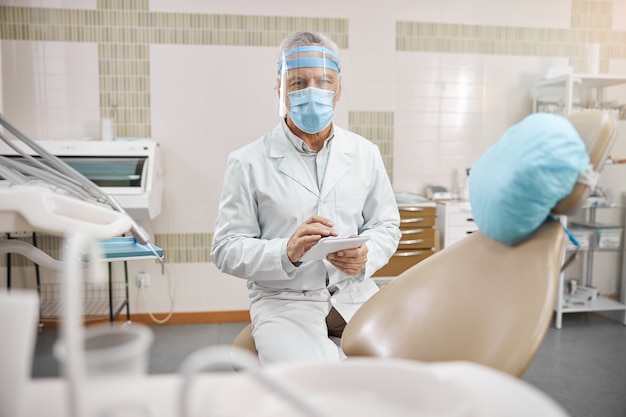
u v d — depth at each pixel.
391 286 1.18
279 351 1.48
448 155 4.04
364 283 1.85
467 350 0.95
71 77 3.60
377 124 3.93
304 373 0.59
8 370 0.57
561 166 0.87
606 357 2.99
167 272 3.76
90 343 0.49
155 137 3.70
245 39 3.71
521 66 4.06
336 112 3.88
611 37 4.14
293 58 1.68
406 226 3.55
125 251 1.50
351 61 3.86
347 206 1.80
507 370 0.86
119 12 3.60
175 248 3.76
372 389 0.58
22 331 0.58
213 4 3.67
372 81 3.89
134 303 3.73
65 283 0.42
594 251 4.03
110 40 3.61
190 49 3.67
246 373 0.59
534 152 0.89
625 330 3.52
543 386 2.58
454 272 1.08
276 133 1.85
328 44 1.75
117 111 3.66
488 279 0.99
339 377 0.59
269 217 1.77
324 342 1.54
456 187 4.06
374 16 3.85
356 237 1.41
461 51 3.98
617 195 3.91
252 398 0.55
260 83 3.75
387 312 1.13
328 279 1.71
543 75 3.96
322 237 1.51
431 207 3.58
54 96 3.60
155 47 3.65
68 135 3.62
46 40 3.56
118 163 3.27
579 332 3.47
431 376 0.56
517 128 0.98
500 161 0.97
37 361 2.85
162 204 3.73
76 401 0.41
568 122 0.92
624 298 3.75
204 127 3.73
